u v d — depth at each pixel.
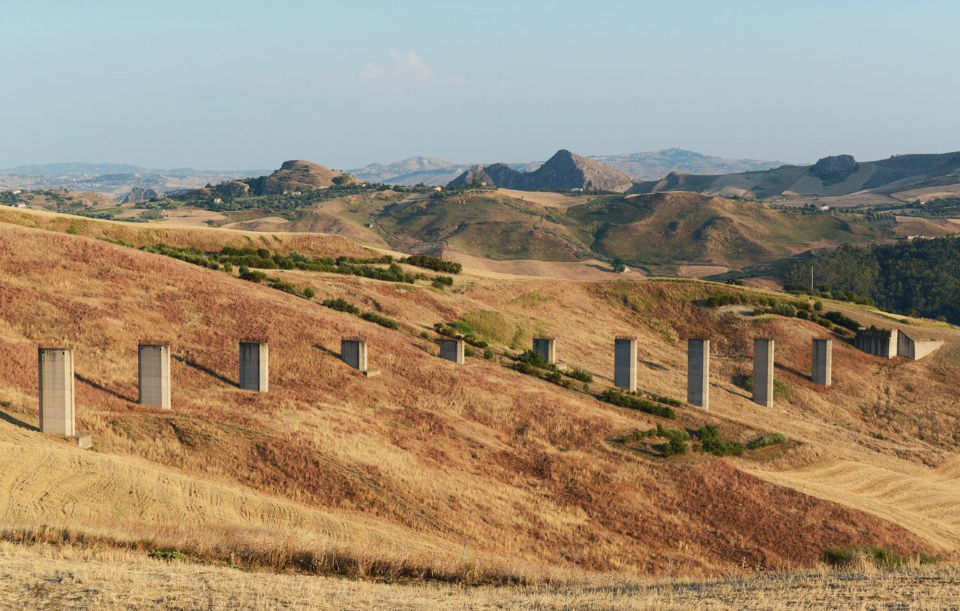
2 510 31.58
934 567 24.45
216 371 61.12
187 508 35.62
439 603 20.05
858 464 71.81
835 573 23.64
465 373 72.12
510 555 41.09
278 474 44.53
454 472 50.84
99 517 32.81
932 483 70.19
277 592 19.89
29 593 18.30
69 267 74.00
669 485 55.88
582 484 53.59
